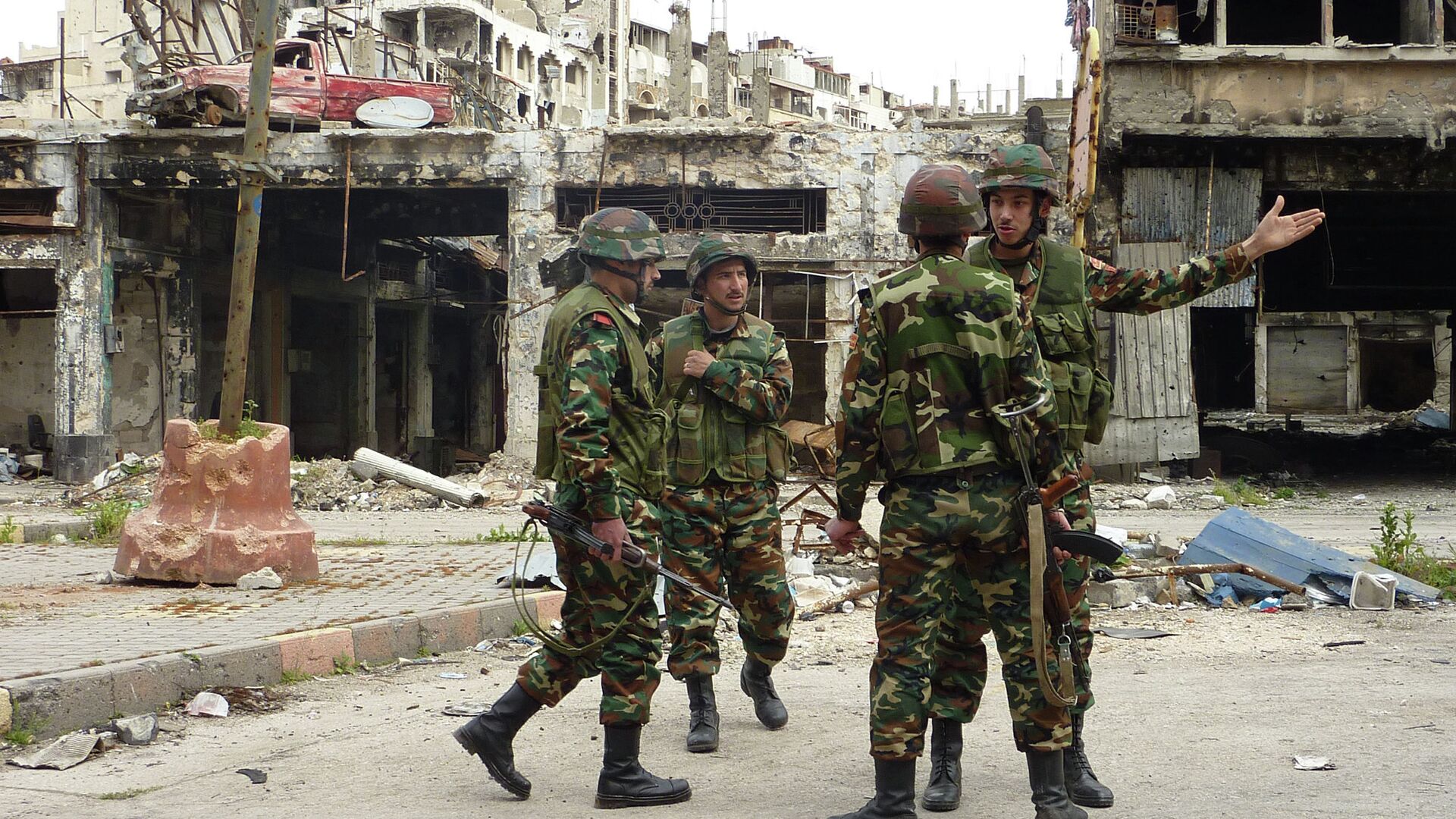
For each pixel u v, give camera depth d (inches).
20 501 783.7
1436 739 186.5
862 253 841.5
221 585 332.2
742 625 209.8
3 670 203.8
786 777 175.8
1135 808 154.6
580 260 171.3
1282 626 301.1
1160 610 325.7
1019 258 174.9
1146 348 793.6
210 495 338.6
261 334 1059.9
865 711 218.2
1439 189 784.9
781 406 211.0
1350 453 1119.0
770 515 209.0
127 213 929.5
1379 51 740.7
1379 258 1135.6
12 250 898.1
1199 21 874.8
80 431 898.7
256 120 333.1
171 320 959.0
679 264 856.9
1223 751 182.7
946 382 146.7
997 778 173.3
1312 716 204.2
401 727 203.9
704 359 205.6
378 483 766.5
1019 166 169.2
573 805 160.9
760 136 839.7
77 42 2340.1
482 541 498.6
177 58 933.8
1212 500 696.4
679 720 215.2
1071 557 156.0
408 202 1050.7
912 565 146.9
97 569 386.6
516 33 2158.0
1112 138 754.2
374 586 337.4
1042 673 142.0
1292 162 789.2
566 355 163.2
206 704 212.2
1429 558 384.2
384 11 1967.3
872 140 840.3
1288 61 748.0
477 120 1069.1
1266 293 1215.6
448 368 1429.6
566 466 162.4
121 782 169.5
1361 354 1889.8
